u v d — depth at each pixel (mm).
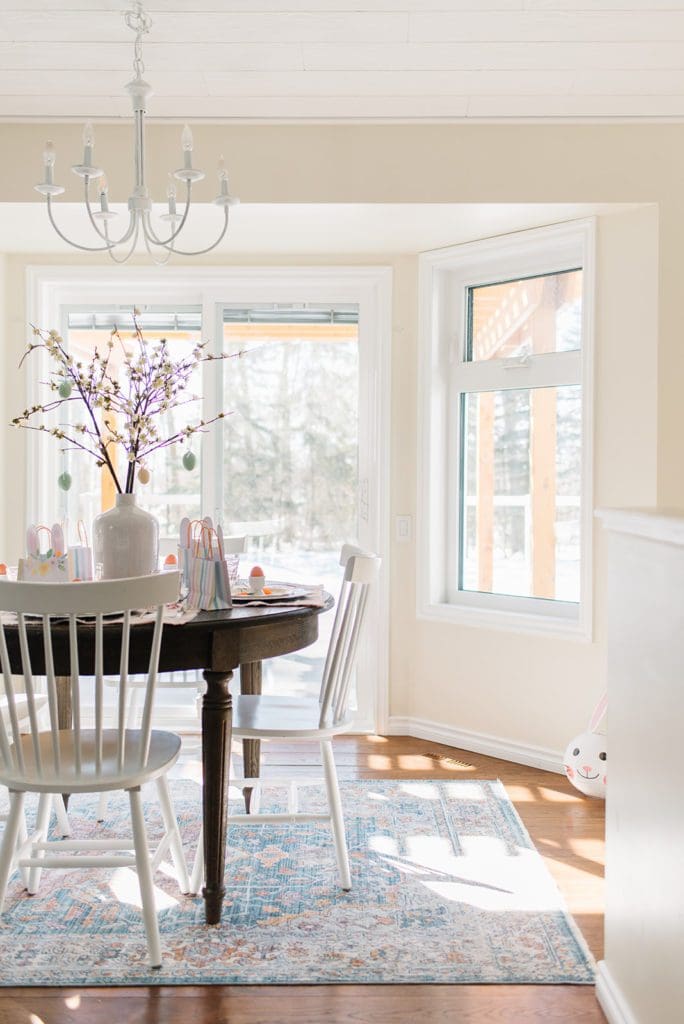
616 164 3318
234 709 2691
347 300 4148
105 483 4242
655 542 1703
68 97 3154
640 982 1765
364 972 2100
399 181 3359
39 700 2838
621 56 2855
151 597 1995
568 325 3648
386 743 3955
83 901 2453
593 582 3469
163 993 2020
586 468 3477
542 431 3746
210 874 2301
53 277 4074
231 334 4180
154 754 2213
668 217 3291
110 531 2518
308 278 4051
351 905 2430
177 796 3275
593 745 3244
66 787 2020
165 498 4238
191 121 3344
